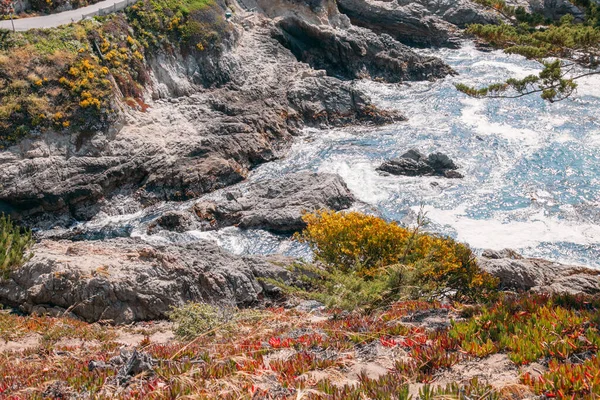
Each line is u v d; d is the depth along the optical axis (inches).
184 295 792.9
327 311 629.6
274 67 1967.3
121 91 1610.5
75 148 1455.5
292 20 2187.5
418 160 1552.7
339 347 378.0
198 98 1739.7
